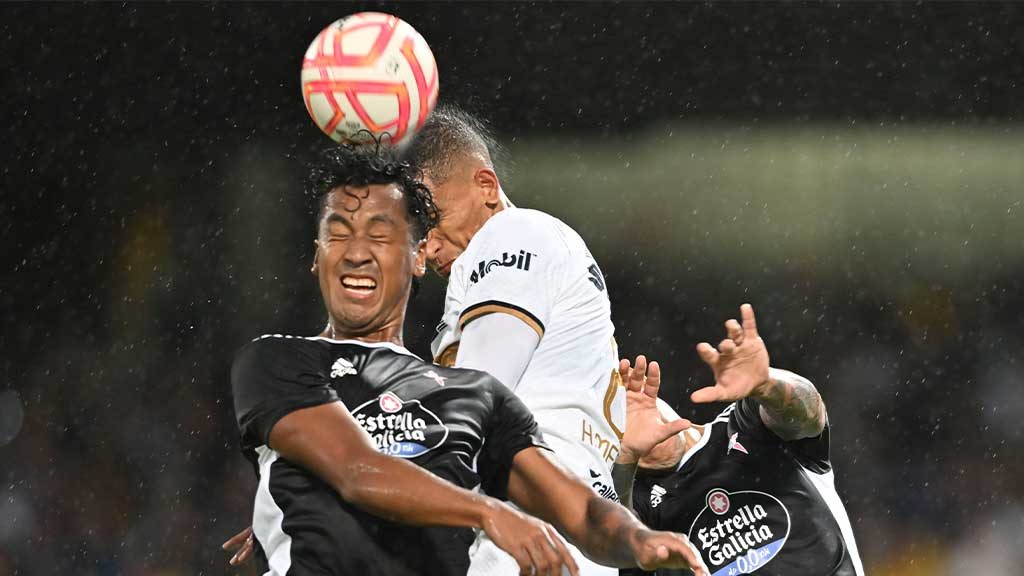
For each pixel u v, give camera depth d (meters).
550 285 13.63
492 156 16.12
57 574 47.84
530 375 13.62
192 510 50.12
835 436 56.84
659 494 16.70
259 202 57.94
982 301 60.00
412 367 10.49
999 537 51.56
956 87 59.66
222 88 57.09
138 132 58.12
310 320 56.94
